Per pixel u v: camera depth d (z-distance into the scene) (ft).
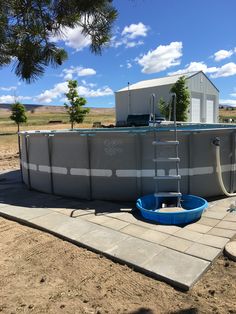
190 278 9.37
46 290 9.26
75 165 19.44
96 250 11.58
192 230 13.39
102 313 8.13
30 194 21.22
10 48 10.61
